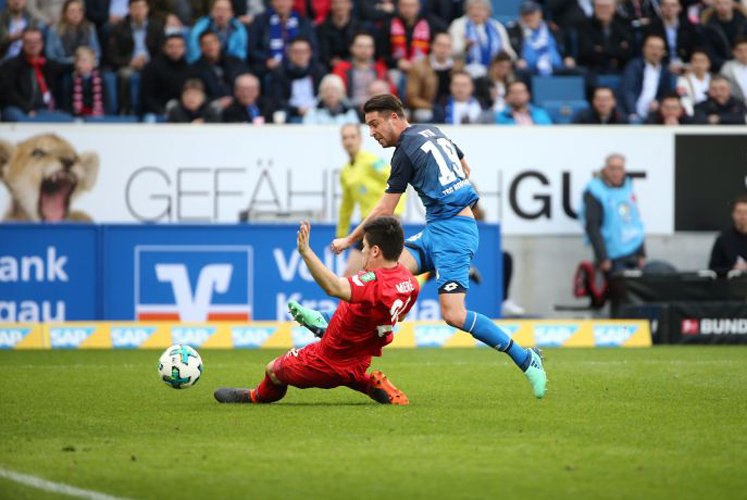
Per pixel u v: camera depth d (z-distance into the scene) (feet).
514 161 191.11
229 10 208.44
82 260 169.58
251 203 187.21
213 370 125.49
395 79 208.23
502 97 206.28
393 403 92.22
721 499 56.13
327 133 188.14
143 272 169.68
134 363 136.36
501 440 73.15
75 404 93.25
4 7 216.13
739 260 182.09
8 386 108.27
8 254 168.96
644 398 97.81
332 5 215.51
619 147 192.54
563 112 206.69
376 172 149.38
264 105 197.06
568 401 95.45
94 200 185.37
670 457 67.15
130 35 210.18
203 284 169.99
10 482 59.72
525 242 191.72
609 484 59.36
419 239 98.63
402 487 58.44
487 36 215.72
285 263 170.30
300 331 165.48
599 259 184.55
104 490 57.82
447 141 96.63
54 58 207.62
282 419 82.79
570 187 192.03
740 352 154.92
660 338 170.60
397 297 86.74
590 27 222.69
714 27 222.28
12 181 183.73
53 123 184.34
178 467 63.67
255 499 55.83
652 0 226.58
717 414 86.89
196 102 193.06
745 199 180.75
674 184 193.57
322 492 57.31
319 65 204.74
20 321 169.17
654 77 209.15
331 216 188.14
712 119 200.95
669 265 185.26
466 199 95.45
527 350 94.68
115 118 197.16
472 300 173.37
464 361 138.00
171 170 186.19
